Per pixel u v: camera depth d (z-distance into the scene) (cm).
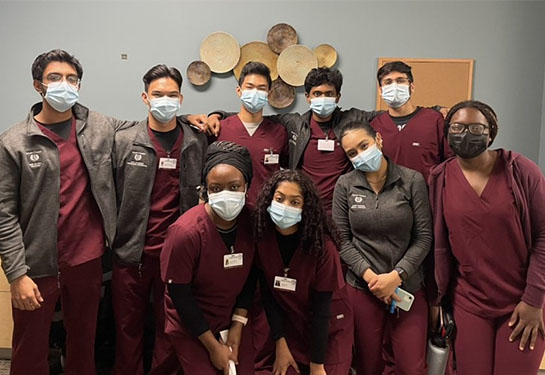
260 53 311
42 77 185
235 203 159
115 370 229
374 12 307
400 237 196
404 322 199
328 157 243
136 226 214
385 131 243
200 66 312
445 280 188
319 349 179
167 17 310
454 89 310
